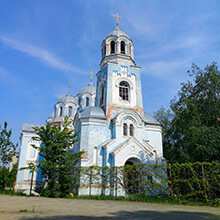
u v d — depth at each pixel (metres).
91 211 9.33
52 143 17.78
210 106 21.59
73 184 19.53
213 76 22.19
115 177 20.39
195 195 16.06
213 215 9.16
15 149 22.78
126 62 30.08
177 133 25.80
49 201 13.31
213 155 19.78
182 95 23.89
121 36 31.16
